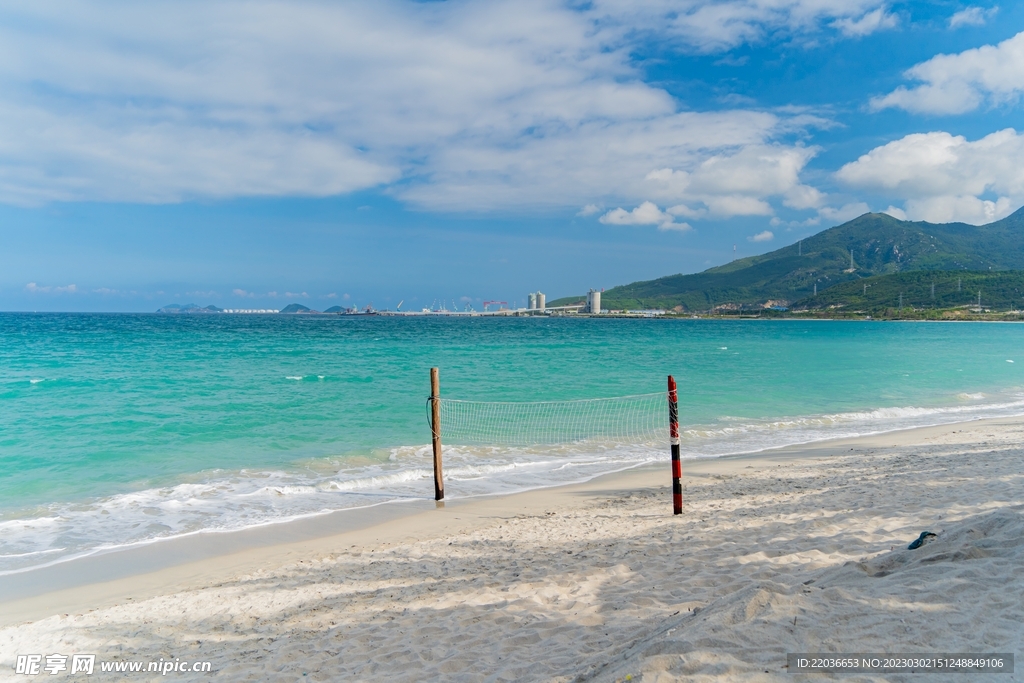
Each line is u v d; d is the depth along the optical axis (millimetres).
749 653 3498
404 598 6172
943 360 41500
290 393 22766
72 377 26906
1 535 8719
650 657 3492
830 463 12195
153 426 16641
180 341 54281
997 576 4367
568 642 4707
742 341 67750
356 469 12641
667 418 18891
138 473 12227
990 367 36062
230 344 51188
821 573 5621
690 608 5102
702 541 7105
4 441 14859
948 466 10766
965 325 141625
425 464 13070
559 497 10406
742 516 8156
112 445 14539
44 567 7559
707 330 106875
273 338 62125
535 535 8086
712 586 5613
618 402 21906
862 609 4020
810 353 48062
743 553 6508
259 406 19875
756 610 4066
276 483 11547
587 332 92500
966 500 7926
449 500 10414
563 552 7238
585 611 5348
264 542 8398
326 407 19828
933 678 3188
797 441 15383
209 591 6684
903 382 28328
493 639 4957
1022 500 7680
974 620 3793
